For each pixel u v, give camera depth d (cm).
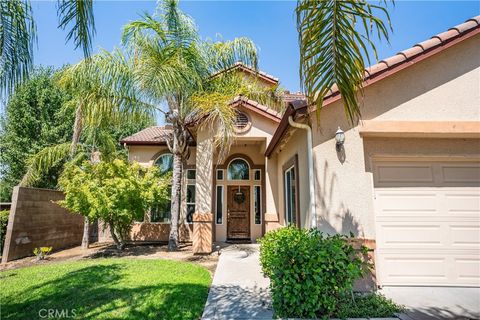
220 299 575
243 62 1198
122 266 838
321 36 399
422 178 682
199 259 998
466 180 681
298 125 663
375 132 642
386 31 389
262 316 493
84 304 539
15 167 2145
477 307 520
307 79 416
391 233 666
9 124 2167
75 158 1250
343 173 630
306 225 680
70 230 1401
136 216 1167
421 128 641
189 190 1544
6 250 1011
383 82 667
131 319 473
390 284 646
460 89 670
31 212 1138
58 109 2230
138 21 1021
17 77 434
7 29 426
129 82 1049
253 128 1214
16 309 524
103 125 1107
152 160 1577
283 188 1048
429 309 509
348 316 475
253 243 1402
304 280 476
